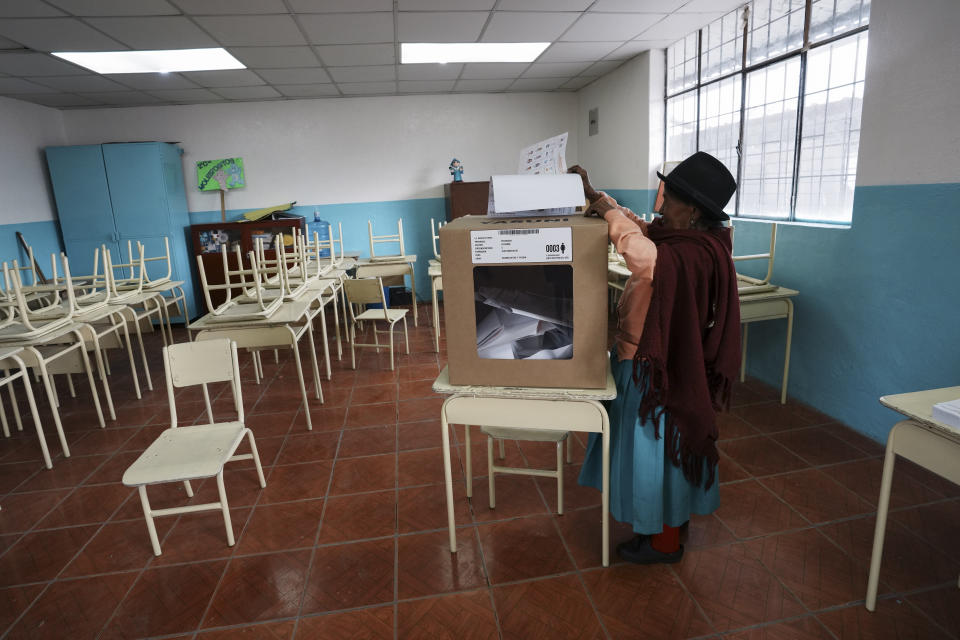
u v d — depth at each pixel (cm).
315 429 315
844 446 267
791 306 306
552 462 264
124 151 575
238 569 198
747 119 382
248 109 632
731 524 211
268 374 420
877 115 255
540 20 380
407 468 266
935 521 208
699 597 174
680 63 463
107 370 452
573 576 186
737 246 368
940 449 138
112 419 344
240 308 311
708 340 165
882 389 266
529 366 165
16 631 174
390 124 656
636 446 169
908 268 246
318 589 186
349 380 397
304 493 247
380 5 331
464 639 162
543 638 161
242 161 641
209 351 230
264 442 301
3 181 515
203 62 450
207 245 614
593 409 168
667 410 166
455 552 201
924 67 230
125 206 586
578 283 155
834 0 299
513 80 589
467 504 232
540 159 180
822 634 158
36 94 517
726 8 374
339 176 659
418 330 539
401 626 168
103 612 180
